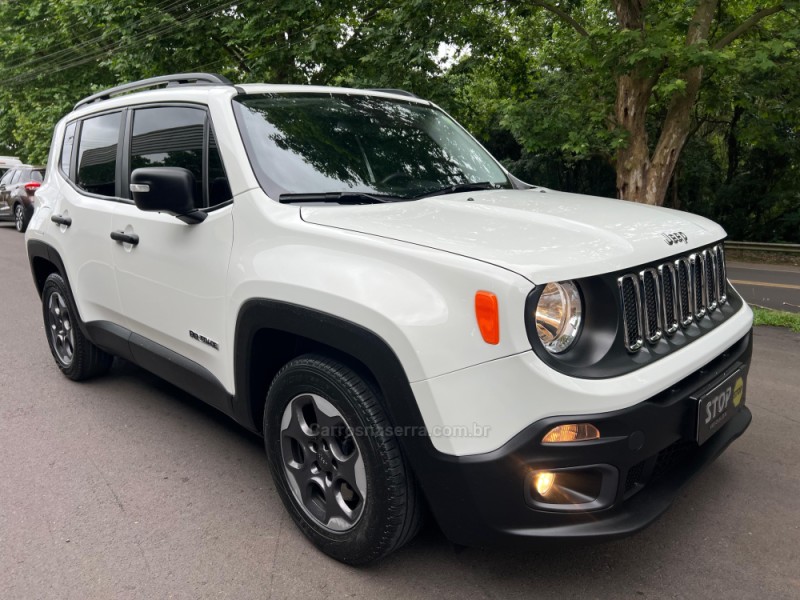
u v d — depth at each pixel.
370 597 2.35
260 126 3.00
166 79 3.65
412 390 2.10
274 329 2.66
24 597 2.38
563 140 12.38
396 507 2.27
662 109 17.38
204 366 3.10
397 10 12.46
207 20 14.51
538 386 1.96
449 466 2.07
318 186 2.86
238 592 2.40
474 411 2.02
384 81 12.20
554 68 15.20
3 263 10.47
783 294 9.21
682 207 21.44
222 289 2.81
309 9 13.42
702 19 9.86
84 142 4.20
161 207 2.75
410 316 2.10
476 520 2.10
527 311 1.96
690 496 2.98
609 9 13.83
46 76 19.98
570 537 2.07
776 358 5.03
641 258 2.23
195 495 3.10
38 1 18.88
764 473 3.19
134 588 2.43
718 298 2.79
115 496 3.09
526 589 2.38
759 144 17.33
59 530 2.81
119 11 14.72
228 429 3.85
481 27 12.27
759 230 20.05
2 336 5.88
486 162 3.67
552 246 2.18
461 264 2.06
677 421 2.26
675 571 2.46
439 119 3.84
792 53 11.66
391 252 2.22
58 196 4.37
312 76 14.79
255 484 3.20
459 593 2.36
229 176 2.86
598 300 2.12
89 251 3.89
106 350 4.11
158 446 3.62
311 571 2.51
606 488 2.09
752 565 2.48
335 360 2.42
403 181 3.11
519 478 2.00
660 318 2.32
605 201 3.05
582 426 1.99
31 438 3.72
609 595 2.33
